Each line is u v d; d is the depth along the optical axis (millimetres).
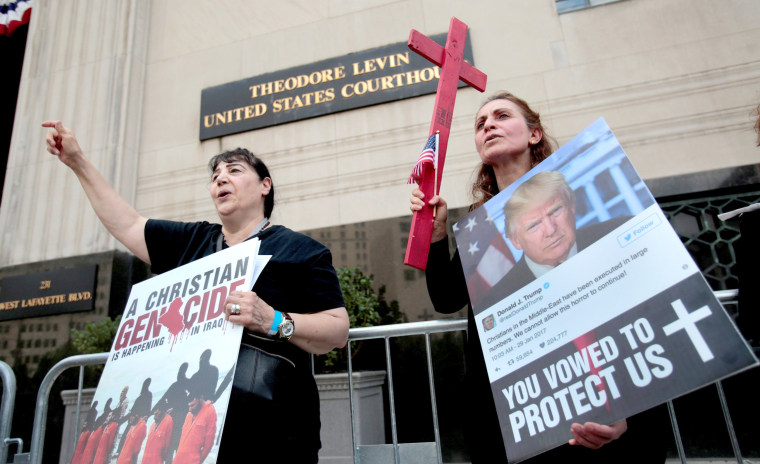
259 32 5266
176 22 5609
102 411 1283
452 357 3557
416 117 4480
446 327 1698
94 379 4145
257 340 1225
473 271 1214
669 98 3920
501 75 4383
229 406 1110
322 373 3148
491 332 1101
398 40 4777
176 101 5250
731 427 1461
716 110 3779
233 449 1084
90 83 5352
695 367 763
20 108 5449
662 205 3691
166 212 4832
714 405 2904
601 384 869
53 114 5332
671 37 4094
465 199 4059
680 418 2957
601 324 912
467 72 1619
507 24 4543
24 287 4641
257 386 1131
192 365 1199
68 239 4738
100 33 5555
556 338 974
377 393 3387
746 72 3807
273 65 5074
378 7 4957
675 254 860
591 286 960
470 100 4348
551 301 1016
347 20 5012
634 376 832
